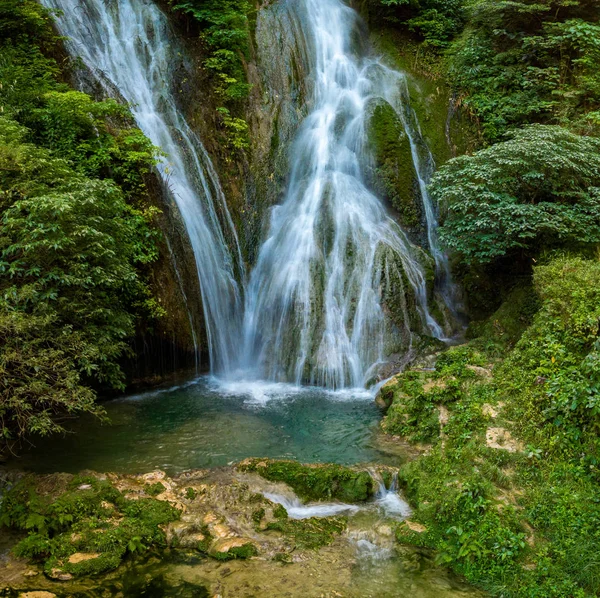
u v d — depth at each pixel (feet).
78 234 20.21
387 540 17.42
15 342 18.89
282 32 48.19
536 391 21.95
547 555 15.70
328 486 20.12
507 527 16.57
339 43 51.21
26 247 18.98
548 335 23.85
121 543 16.65
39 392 19.33
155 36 42.09
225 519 18.07
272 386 32.50
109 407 28.27
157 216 31.91
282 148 43.04
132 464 22.03
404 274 34.78
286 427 26.13
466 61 47.75
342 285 34.81
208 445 23.95
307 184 40.47
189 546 16.97
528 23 46.75
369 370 32.55
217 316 34.99
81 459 22.41
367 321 33.65
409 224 39.70
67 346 20.29
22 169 21.27
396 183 40.34
